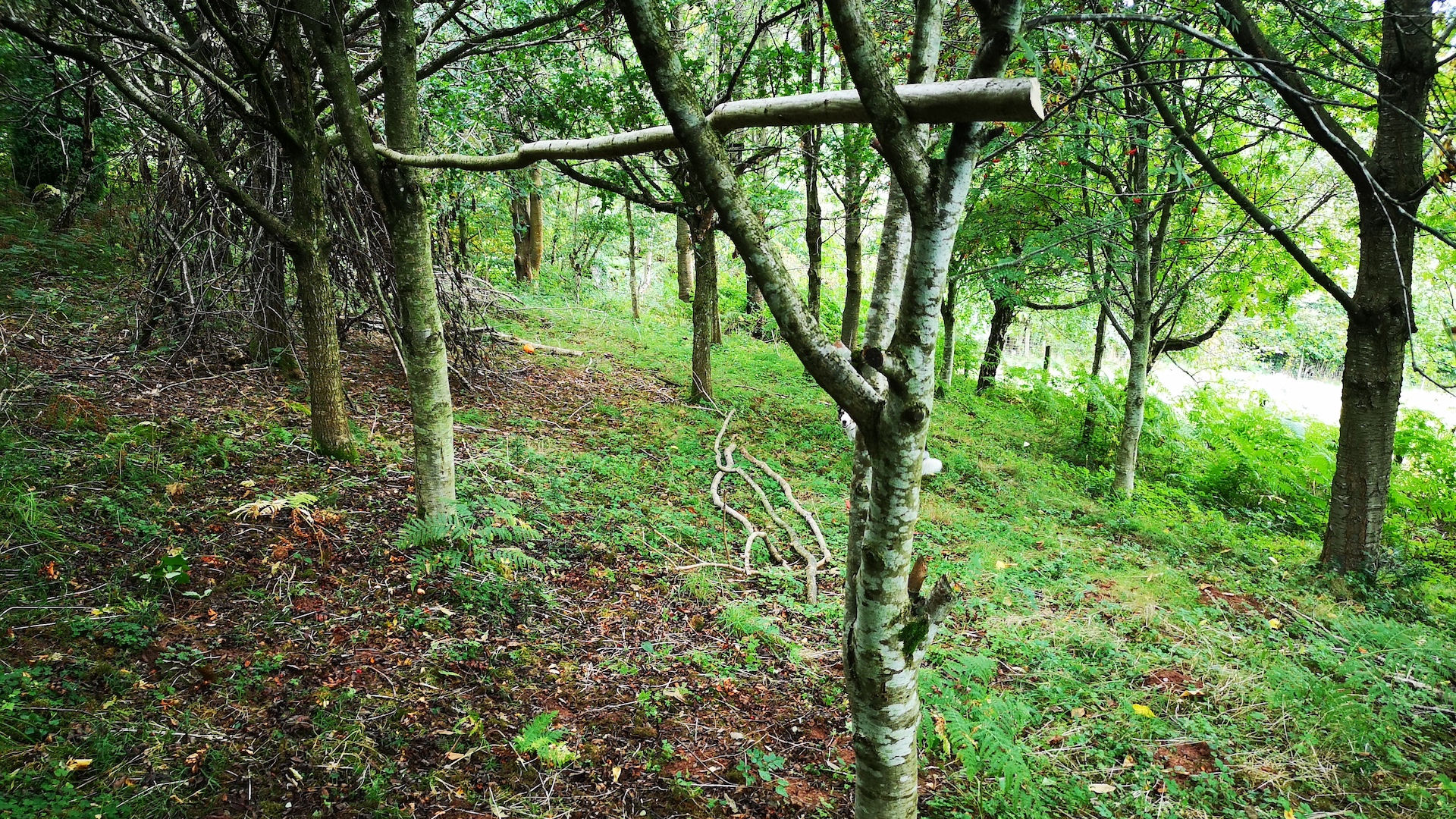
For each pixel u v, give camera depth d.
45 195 9.02
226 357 6.76
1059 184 8.70
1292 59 6.25
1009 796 3.32
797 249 15.32
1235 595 6.21
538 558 4.89
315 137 4.98
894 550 2.07
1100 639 4.98
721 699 3.83
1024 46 1.55
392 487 5.23
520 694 3.50
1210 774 3.66
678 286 17.97
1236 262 10.13
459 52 5.59
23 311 6.57
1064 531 7.62
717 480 7.16
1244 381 19.17
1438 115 6.99
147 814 2.45
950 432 11.10
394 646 3.62
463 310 8.90
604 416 8.64
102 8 5.27
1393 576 6.80
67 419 4.77
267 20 5.74
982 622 5.09
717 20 7.35
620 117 7.59
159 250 6.45
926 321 1.84
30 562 3.47
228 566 3.90
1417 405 16.91
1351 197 9.45
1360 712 4.10
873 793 2.28
